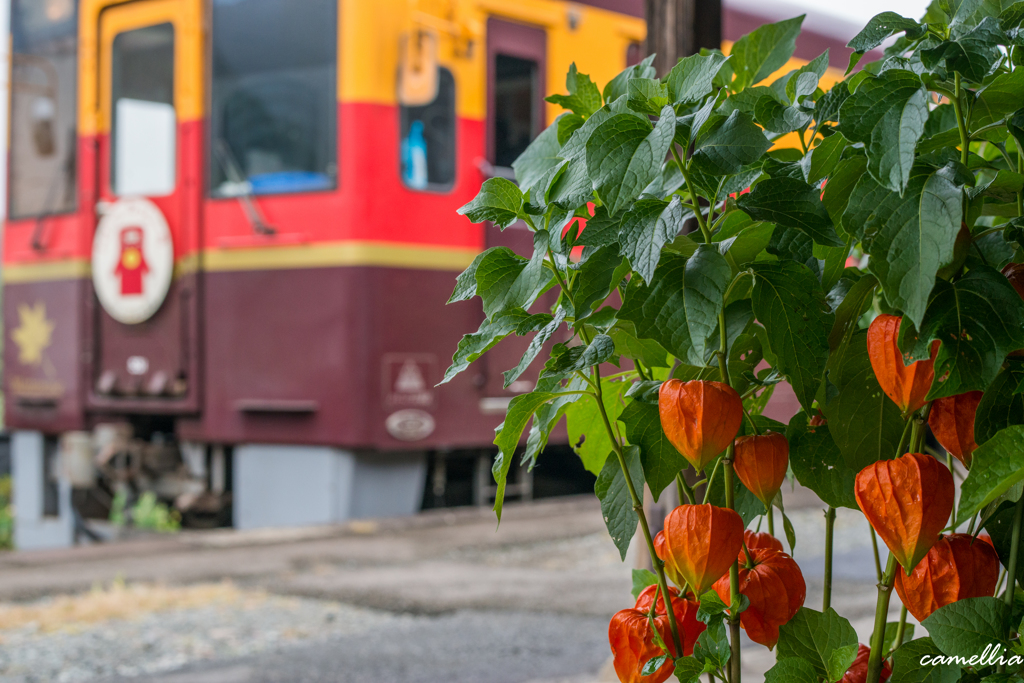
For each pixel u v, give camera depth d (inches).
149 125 266.5
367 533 241.9
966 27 38.2
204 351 257.1
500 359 257.9
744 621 42.5
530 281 40.8
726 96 46.9
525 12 263.0
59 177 280.2
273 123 249.1
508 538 240.7
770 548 47.4
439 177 250.5
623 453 43.7
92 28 272.1
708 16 125.6
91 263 273.1
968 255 38.5
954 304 36.9
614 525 43.8
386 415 240.1
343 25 239.9
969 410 40.4
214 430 256.2
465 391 252.1
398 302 241.8
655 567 41.6
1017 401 39.1
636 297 38.2
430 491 270.7
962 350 36.3
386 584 198.2
